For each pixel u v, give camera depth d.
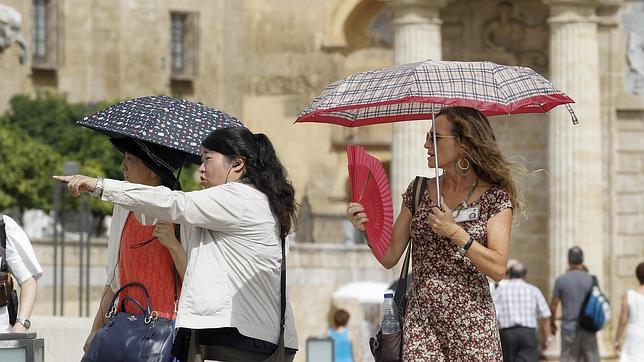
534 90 23.22
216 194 23.14
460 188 23.12
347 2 162.00
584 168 70.31
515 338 52.53
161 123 25.02
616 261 71.88
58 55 149.38
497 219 22.84
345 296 105.81
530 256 72.38
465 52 72.94
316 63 163.50
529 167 72.31
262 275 23.53
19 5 145.25
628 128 72.62
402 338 23.34
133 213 25.03
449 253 22.88
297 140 164.00
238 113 165.25
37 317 38.34
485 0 72.75
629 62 72.62
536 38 72.94
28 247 27.00
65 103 137.88
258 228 23.39
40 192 119.31
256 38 165.12
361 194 23.73
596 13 72.44
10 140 119.12
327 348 46.53
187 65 160.38
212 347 23.56
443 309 22.83
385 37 163.50
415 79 22.72
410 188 23.59
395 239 23.66
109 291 25.52
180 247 24.20
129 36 154.88
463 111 23.00
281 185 23.73
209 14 161.75
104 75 153.25
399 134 70.38
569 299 56.25
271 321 23.69
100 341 24.34
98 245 100.50
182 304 23.38
